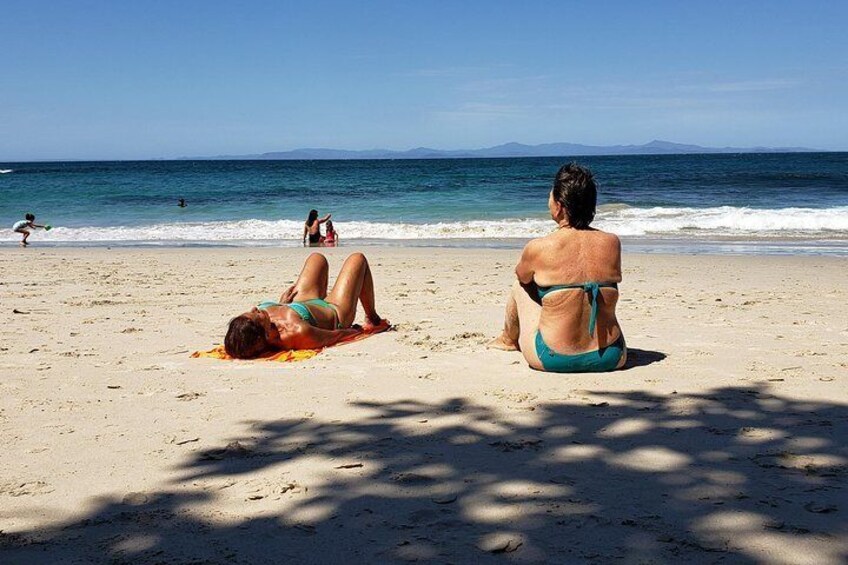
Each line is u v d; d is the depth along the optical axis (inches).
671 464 145.8
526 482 137.5
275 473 144.3
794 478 137.6
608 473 141.5
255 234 945.5
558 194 221.1
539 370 223.3
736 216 1011.3
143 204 1418.6
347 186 1966.0
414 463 148.5
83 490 137.0
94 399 197.8
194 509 127.8
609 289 218.5
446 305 370.3
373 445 159.8
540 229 943.7
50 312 349.4
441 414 181.5
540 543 112.7
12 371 229.8
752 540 112.4
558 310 218.4
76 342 277.6
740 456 149.8
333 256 651.5
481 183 2046.0
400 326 303.4
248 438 165.9
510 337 250.2
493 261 604.4
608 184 1899.6
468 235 911.7
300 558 109.3
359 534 117.1
